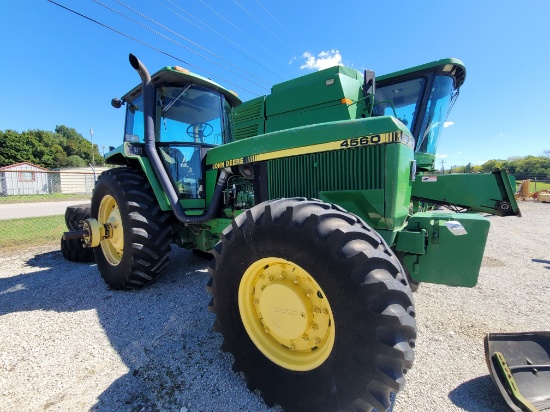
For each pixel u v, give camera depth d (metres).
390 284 1.26
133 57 2.74
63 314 2.56
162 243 2.99
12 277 3.63
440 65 4.51
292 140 2.22
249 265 1.63
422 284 3.34
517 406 1.48
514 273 3.76
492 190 3.89
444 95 4.78
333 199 2.07
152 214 2.96
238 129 4.70
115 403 1.56
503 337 1.80
